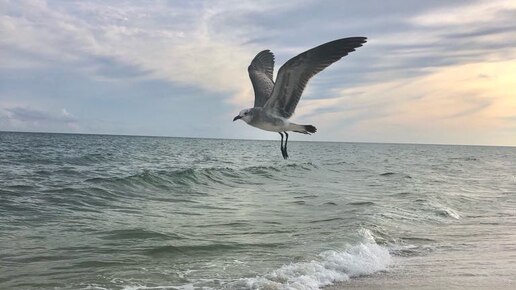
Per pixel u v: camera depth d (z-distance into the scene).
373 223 13.24
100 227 12.45
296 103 7.38
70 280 7.96
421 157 79.56
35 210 14.67
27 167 29.06
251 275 8.30
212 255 9.74
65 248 10.16
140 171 30.00
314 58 7.04
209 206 17.09
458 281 8.13
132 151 61.53
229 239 11.23
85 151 54.47
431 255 10.13
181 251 10.02
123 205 16.67
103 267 8.78
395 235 12.09
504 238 12.04
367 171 39.59
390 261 9.52
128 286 7.66
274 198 19.72
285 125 7.46
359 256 9.54
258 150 94.19
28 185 19.42
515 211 17.31
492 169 48.00
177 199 18.86
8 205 15.09
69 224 12.80
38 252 9.77
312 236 11.54
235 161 49.06
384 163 55.00
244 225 13.13
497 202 19.94
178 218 14.27
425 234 12.39
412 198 19.42
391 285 7.91
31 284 7.75
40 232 11.70
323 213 15.38
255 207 16.89
